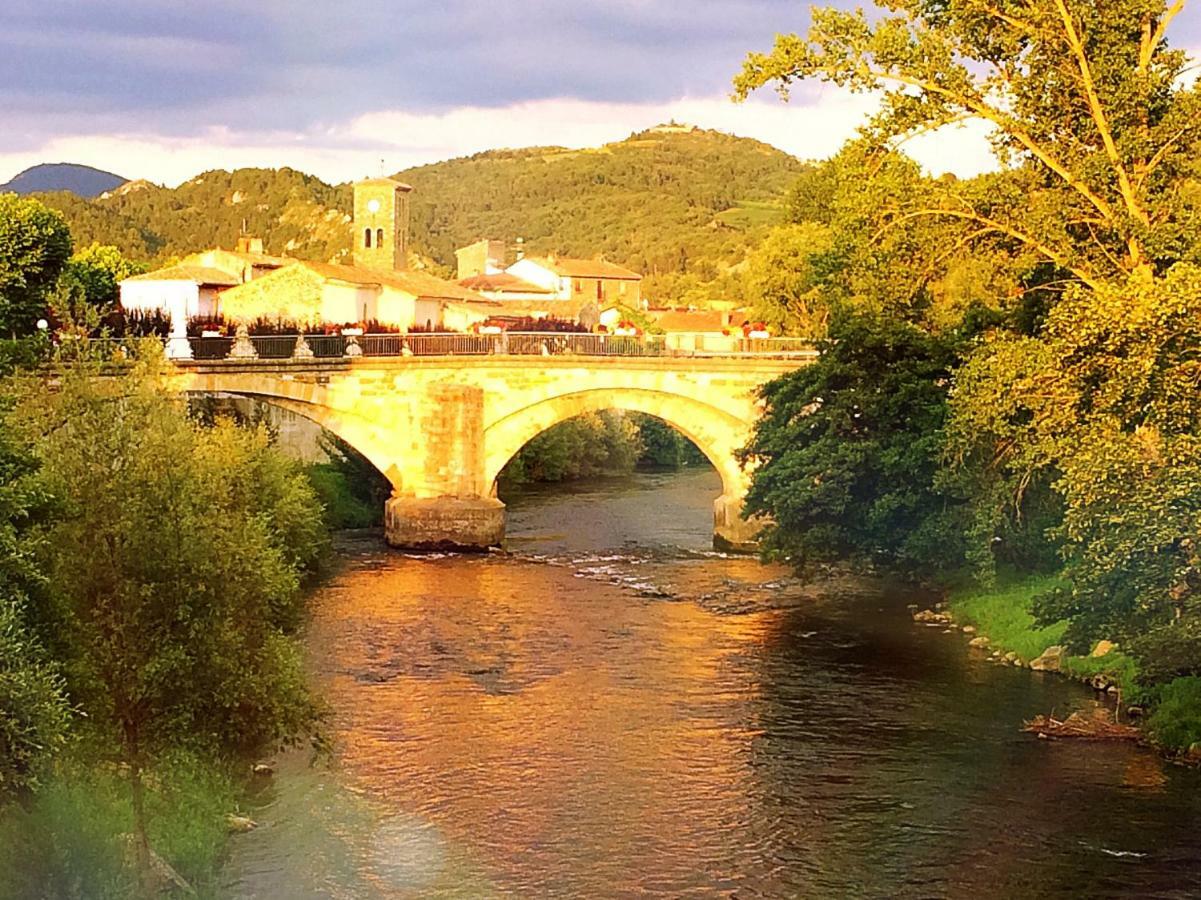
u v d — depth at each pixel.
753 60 45.88
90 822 26.38
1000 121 44.97
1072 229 46.44
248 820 32.06
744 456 65.56
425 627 53.91
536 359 78.38
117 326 72.00
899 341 58.12
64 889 24.88
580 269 172.75
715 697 43.56
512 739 39.12
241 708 29.44
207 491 29.77
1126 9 43.22
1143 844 30.95
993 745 38.19
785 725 40.41
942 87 44.81
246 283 106.50
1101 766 36.19
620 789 35.00
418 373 76.75
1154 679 38.81
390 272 121.38
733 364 78.19
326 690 44.09
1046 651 46.88
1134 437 37.47
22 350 35.69
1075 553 40.41
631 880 29.41
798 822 32.62
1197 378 37.16
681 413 79.12
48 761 23.72
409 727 40.19
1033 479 49.34
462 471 77.56
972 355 49.59
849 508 58.25
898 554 57.06
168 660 26.56
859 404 58.09
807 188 115.25
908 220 45.81
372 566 69.12
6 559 23.30
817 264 62.84
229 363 69.12
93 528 26.25
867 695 43.59
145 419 27.52
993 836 31.55
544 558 72.44
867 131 46.22
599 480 111.69
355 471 86.12
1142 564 35.88
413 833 31.91
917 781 35.34
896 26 45.06
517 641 51.56
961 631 52.53
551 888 28.98
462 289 128.00
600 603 59.44
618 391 79.50
